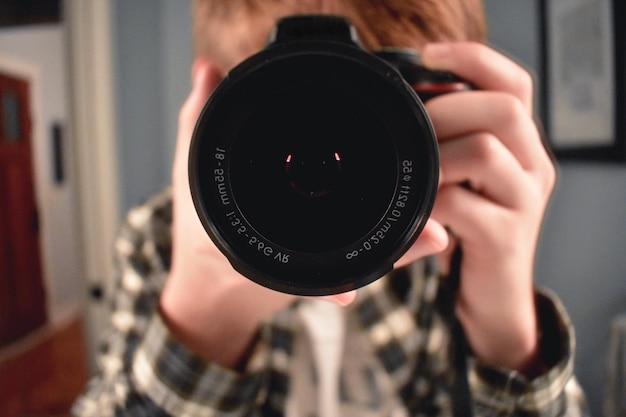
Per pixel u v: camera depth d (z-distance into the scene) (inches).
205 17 9.7
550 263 21.8
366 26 8.2
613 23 17.2
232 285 8.6
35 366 47.3
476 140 7.7
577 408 10.4
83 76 29.7
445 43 8.3
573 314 21.0
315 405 13.0
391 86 6.3
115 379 10.4
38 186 60.6
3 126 53.6
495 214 8.1
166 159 29.2
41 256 58.9
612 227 18.9
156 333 9.4
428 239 7.1
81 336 56.3
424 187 6.4
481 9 9.3
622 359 17.6
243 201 6.5
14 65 56.9
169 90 28.4
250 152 6.5
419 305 13.1
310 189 6.6
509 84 8.1
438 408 12.4
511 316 9.0
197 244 8.2
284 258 6.5
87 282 31.7
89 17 29.4
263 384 11.3
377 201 6.5
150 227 13.3
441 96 7.8
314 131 6.5
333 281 6.5
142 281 12.6
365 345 13.2
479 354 9.5
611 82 17.4
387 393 13.0
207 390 9.4
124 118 29.7
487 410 9.4
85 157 30.3
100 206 30.5
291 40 6.3
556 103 20.6
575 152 19.7
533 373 9.6
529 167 8.1
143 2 29.0
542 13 20.9
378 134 6.5
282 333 13.1
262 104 6.4
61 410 39.0
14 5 45.7
